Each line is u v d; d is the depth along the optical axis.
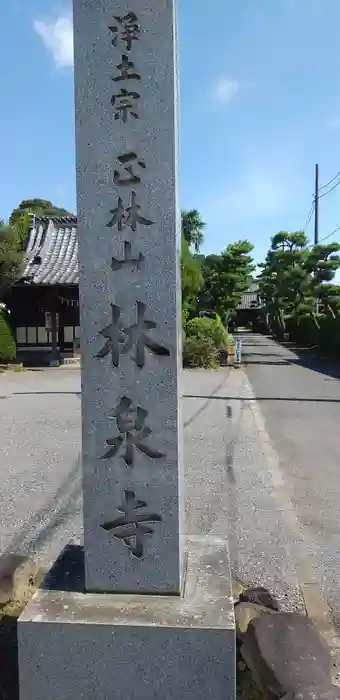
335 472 7.11
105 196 2.65
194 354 21.58
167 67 2.61
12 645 3.08
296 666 2.73
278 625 3.05
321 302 31.19
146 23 2.62
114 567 2.67
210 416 11.01
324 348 28.22
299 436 9.27
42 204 48.28
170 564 2.65
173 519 2.64
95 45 2.64
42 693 2.47
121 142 2.64
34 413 11.78
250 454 8.01
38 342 24.11
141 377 2.66
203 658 2.40
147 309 2.65
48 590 2.72
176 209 2.65
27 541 4.82
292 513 5.54
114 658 2.43
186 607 2.56
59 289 23.05
